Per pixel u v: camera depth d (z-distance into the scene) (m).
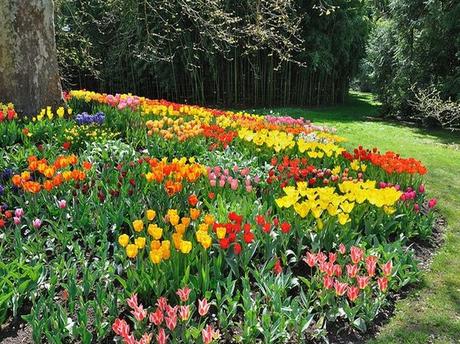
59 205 4.47
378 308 3.61
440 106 13.34
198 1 10.82
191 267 3.67
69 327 3.04
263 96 19.31
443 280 4.21
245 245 3.80
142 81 19.88
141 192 4.88
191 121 7.20
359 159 5.97
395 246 4.23
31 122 6.65
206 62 18.77
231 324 3.22
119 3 13.38
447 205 6.24
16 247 3.90
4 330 3.28
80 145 6.46
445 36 15.30
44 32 7.59
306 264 4.10
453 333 3.47
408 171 5.57
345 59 21.36
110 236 4.40
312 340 3.24
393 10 16.33
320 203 4.04
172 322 2.81
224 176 5.00
